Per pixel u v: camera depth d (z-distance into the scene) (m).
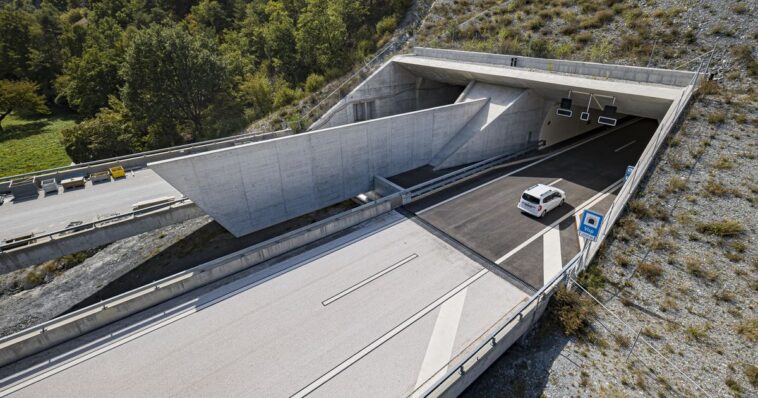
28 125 59.69
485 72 29.66
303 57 44.97
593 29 32.47
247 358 13.12
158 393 11.96
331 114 34.62
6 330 19.45
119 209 22.30
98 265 23.95
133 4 72.81
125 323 14.81
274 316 14.98
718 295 14.10
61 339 13.91
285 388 11.95
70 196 24.08
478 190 25.27
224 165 20.12
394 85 38.12
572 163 29.09
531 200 21.31
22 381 12.49
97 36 62.88
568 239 19.41
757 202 16.39
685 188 17.97
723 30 25.75
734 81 22.36
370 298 15.81
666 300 14.43
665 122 21.16
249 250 17.95
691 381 11.98
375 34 46.56
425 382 11.97
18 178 24.98
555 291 15.07
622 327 13.95
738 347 12.62
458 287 16.31
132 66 38.78
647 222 17.31
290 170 22.66
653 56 27.06
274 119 38.00
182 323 14.75
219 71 41.25
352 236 20.47
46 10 77.12
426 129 28.22
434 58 36.62
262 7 60.12
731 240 15.54
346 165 25.02
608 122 24.41
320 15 42.88
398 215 22.53
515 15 38.78
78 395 11.97
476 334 13.78
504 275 16.92
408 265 17.91
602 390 12.28
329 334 14.01
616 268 16.06
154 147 41.78
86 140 39.75
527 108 30.27
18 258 18.09
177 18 72.00
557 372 13.13
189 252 23.77
